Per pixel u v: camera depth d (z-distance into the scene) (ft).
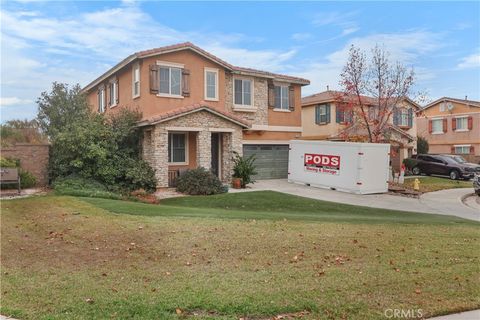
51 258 22.97
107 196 49.57
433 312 15.65
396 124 110.22
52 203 41.81
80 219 33.53
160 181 61.77
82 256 23.30
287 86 85.40
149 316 14.96
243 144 79.66
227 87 76.07
